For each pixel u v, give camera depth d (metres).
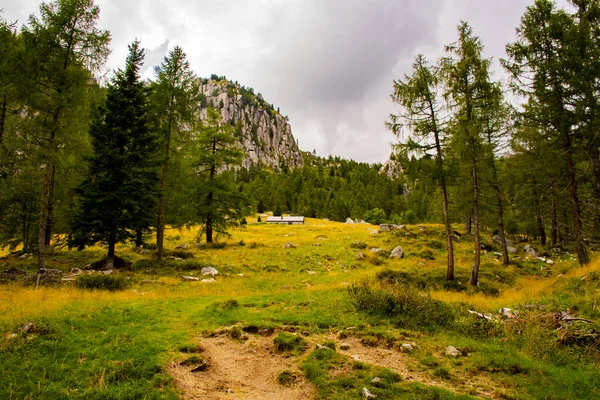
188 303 12.15
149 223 21.19
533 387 6.00
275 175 181.50
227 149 32.75
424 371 6.74
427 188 21.58
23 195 21.09
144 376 6.07
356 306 11.14
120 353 6.89
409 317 10.05
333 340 8.38
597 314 9.73
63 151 16.30
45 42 15.54
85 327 8.30
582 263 18.05
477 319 10.05
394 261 28.89
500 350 7.87
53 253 22.83
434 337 8.73
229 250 30.22
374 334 8.74
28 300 10.91
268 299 13.16
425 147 19.95
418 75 20.05
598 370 6.68
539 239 40.09
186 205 29.06
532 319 9.20
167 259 23.03
